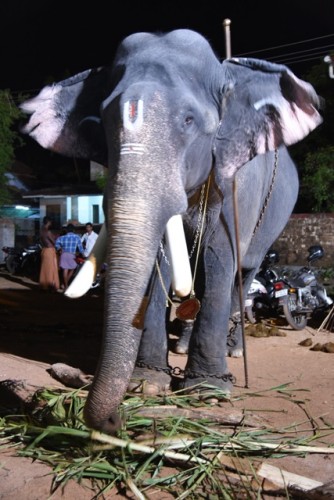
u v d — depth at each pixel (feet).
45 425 14.80
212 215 17.38
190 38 15.07
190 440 13.51
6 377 19.49
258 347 26.99
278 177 23.12
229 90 15.48
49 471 12.73
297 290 32.35
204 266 18.33
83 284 12.86
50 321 34.12
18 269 63.72
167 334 19.04
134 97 13.12
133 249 11.87
